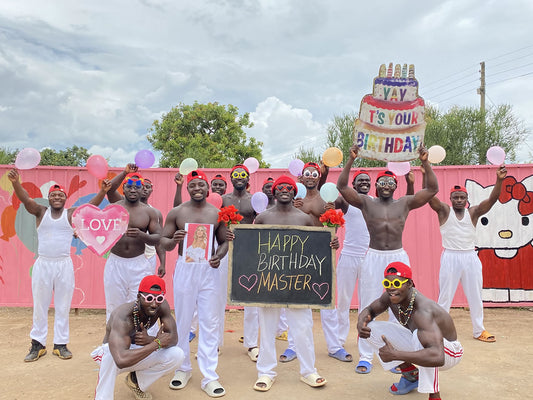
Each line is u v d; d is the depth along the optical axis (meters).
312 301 4.31
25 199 5.27
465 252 6.20
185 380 4.34
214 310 4.34
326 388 4.27
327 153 5.23
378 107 4.89
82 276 7.86
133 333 3.71
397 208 4.94
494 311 7.96
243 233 4.44
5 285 7.84
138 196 5.05
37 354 5.24
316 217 5.45
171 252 7.98
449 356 3.70
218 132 26.89
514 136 17.17
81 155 26.97
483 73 25.09
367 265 4.91
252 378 4.60
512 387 4.28
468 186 7.87
